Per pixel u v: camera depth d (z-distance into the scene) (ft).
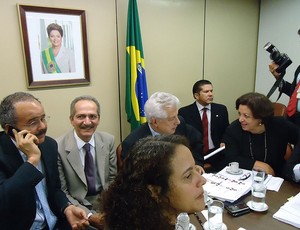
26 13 7.16
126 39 8.76
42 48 7.55
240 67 12.28
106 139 6.07
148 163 2.12
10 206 3.96
